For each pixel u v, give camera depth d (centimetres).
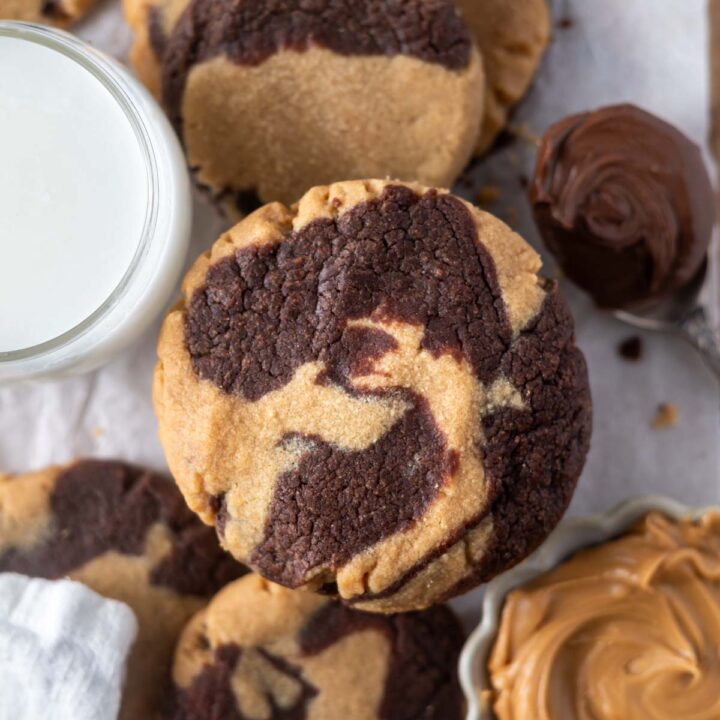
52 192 28
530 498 27
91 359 29
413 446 26
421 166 30
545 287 27
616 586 28
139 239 28
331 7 29
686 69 33
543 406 26
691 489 32
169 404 27
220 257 27
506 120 32
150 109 28
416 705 30
